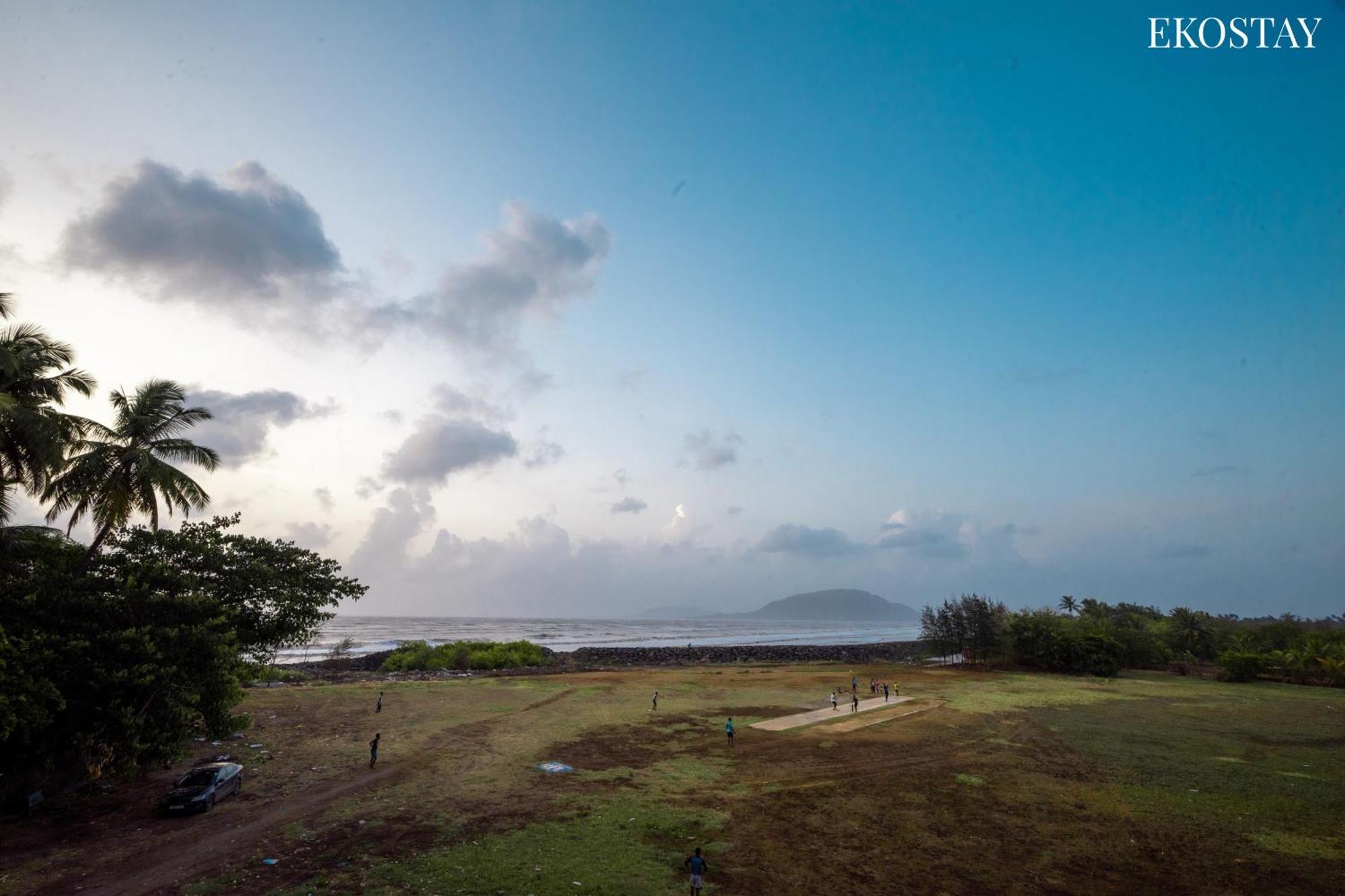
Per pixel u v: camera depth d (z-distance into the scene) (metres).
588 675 66.12
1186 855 19.38
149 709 21.91
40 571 23.03
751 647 132.50
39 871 16.56
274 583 28.88
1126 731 37.94
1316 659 68.31
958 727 38.78
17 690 18.58
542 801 23.34
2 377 22.83
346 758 28.97
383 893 15.60
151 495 27.67
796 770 28.59
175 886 15.88
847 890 16.72
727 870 17.72
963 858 18.94
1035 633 74.94
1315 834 21.17
